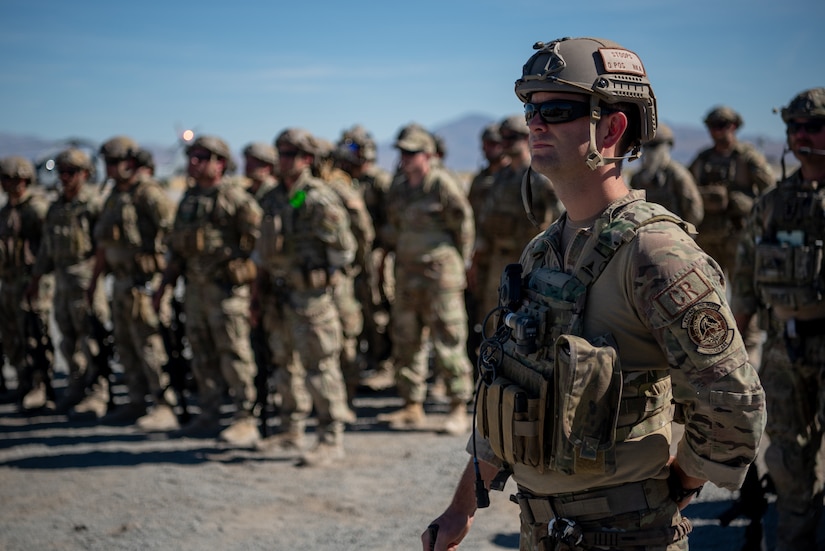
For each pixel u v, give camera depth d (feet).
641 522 6.09
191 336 21.94
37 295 25.72
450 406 21.94
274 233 18.10
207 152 20.76
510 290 6.60
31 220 26.43
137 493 17.43
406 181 21.75
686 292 5.61
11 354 26.86
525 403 6.15
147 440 22.02
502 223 22.20
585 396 5.79
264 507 16.40
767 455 12.25
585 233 6.23
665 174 25.13
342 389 19.25
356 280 28.12
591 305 6.05
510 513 15.69
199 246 20.85
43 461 20.12
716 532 14.15
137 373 24.41
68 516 16.17
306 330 18.63
